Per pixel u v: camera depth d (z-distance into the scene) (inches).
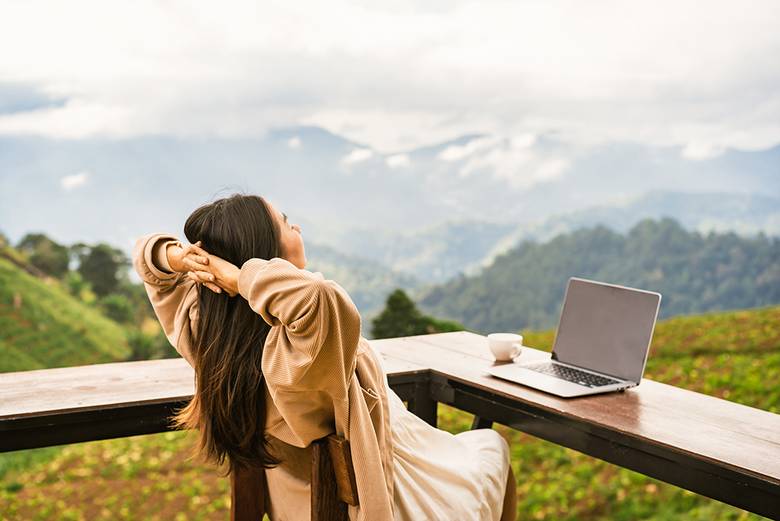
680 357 234.7
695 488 58.7
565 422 69.2
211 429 55.1
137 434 67.5
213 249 52.7
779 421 66.1
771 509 53.8
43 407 63.4
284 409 50.4
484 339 100.5
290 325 45.3
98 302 691.4
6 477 202.4
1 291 592.1
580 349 84.4
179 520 169.2
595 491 155.3
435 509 58.2
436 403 85.1
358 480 51.4
